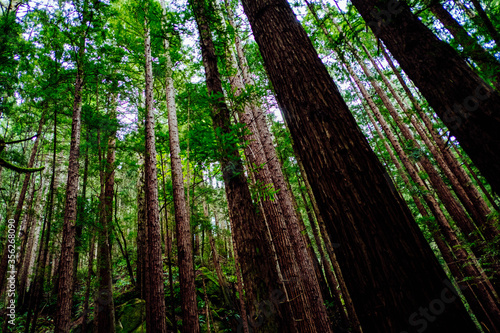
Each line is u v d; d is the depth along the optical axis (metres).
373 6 3.02
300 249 5.95
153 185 6.04
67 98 6.47
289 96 1.84
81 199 6.45
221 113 2.83
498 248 5.37
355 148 1.50
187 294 5.39
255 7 2.38
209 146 2.71
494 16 3.73
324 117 1.62
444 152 7.09
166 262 10.95
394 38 2.86
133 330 6.99
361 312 1.28
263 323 2.05
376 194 1.37
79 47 5.92
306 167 1.67
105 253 6.63
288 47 1.98
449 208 7.46
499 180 1.95
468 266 6.53
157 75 7.84
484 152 2.05
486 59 2.60
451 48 2.43
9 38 5.14
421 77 2.57
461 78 2.26
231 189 2.62
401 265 1.20
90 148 7.06
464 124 2.20
